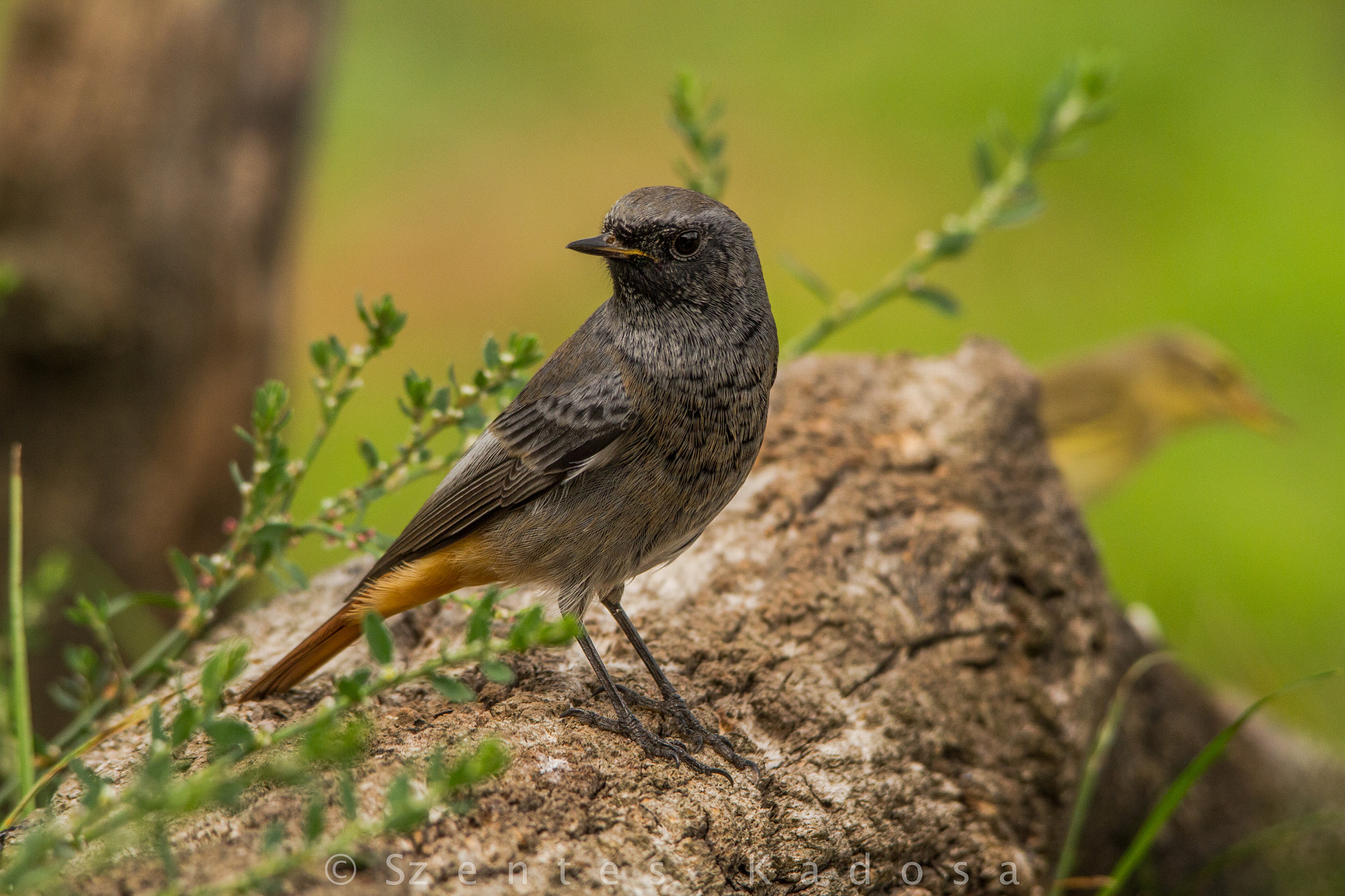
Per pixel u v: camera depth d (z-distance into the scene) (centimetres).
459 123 2428
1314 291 1989
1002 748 781
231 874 512
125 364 1153
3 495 1142
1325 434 1791
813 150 2320
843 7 2680
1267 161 2239
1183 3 2494
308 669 697
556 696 695
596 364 707
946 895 739
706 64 2588
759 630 755
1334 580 1511
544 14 2752
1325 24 2464
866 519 823
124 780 633
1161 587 1539
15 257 1105
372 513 1460
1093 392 1441
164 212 1155
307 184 1332
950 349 1928
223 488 1230
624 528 703
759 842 657
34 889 488
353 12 2653
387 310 731
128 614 1161
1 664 848
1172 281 2047
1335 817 954
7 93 1134
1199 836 1013
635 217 699
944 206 2197
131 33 1131
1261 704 739
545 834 596
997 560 821
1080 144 966
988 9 2581
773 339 740
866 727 726
